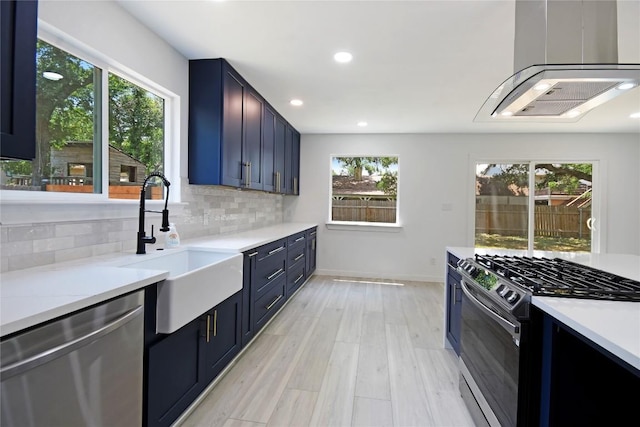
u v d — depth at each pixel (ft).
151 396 4.52
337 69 8.87
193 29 6.95
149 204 7.27
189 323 5.48
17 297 3.34
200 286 5.30
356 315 11.08
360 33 6.98
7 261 4.49
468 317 6.14
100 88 6.10
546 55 5.09
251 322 8.30
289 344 8.77
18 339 2.78
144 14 6.41
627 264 6.46
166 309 4.57
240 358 7.91
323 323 10.32
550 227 15.75
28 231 4.75
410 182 16.40
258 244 8.38
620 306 3.74
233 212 11.51
